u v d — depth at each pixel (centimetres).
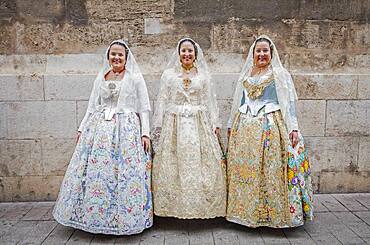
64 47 441
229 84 439
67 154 443
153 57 445
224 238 350
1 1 432
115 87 355
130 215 341
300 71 453
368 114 455
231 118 386
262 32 446
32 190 448
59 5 435
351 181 461
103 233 341
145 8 439
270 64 366
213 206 360
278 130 352
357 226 375
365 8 450
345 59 455
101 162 341
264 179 352
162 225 378
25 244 340
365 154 457
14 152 441
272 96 362
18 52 439
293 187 350
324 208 421
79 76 434
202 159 362
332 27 450
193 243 340
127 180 343
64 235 358
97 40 441
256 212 352
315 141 455
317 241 344
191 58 363
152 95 438
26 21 435
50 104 437
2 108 434
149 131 362
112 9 438
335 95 450
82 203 344
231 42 446
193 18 441
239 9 442
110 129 348
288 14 446
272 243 340
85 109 438
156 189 361
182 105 367
